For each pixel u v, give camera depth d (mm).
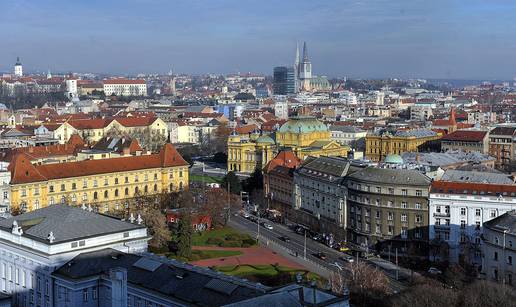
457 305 182000
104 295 179875
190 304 154125
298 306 130625
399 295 191750
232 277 164875
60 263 187125
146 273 171875
